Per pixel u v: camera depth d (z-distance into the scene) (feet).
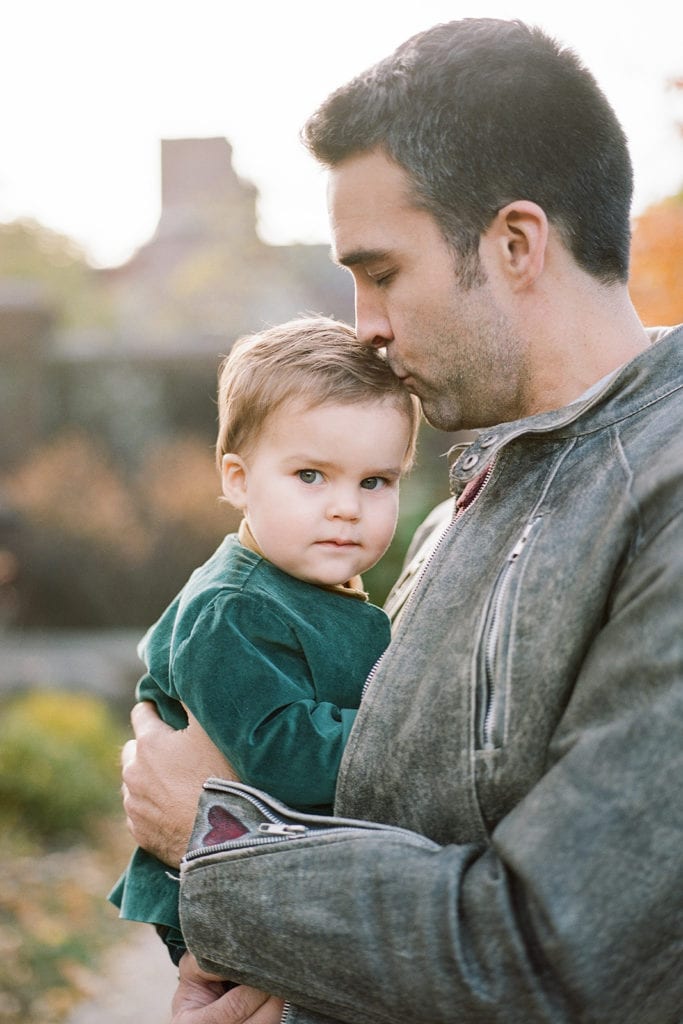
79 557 48.47
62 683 38.65
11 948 16.10
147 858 5.99
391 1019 4.17
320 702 5.44
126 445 55.42
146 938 18.37
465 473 5.12
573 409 4.81
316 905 4.32
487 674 4.46
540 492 4.77
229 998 5.07
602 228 5.17
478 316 5.20
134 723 6.28
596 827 3.79
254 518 5.76
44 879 19.86
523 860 3.85
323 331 5.99
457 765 4.44
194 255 86.28
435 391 5.42
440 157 5.08
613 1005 3.77
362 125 5.21
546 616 4.34
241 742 5.23
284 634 5.48
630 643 3.93
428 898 4.06
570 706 4.09
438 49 5.17
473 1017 3.92
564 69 5.18
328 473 5.63
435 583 4.89
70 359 55.72
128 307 86.79
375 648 5.71
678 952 3.77
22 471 51.47
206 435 56.54
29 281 88.48
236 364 5.99
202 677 5.36
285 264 83.15
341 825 4.55
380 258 5.31
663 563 3.99
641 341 5.31
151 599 49.11
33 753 22.84
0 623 46.57
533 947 3.84
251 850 4.60
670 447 4.37
